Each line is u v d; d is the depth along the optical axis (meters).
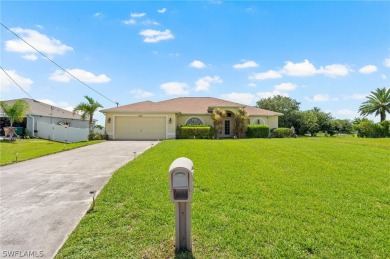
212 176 7.68
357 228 4.16
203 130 25.86
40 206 5.50
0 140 20.53
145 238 3.94
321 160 10.23
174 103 31.34
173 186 3.39
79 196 6.18
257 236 3.91
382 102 45.78
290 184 6.79
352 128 43.44
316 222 4.40
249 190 6.25
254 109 31.39
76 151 15.09
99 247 3.71
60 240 3.98
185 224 3.54
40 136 24.20
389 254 3.39
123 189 6.44
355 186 6.60
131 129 25.67
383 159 10.31
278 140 20.28
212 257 3.39
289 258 3.34
